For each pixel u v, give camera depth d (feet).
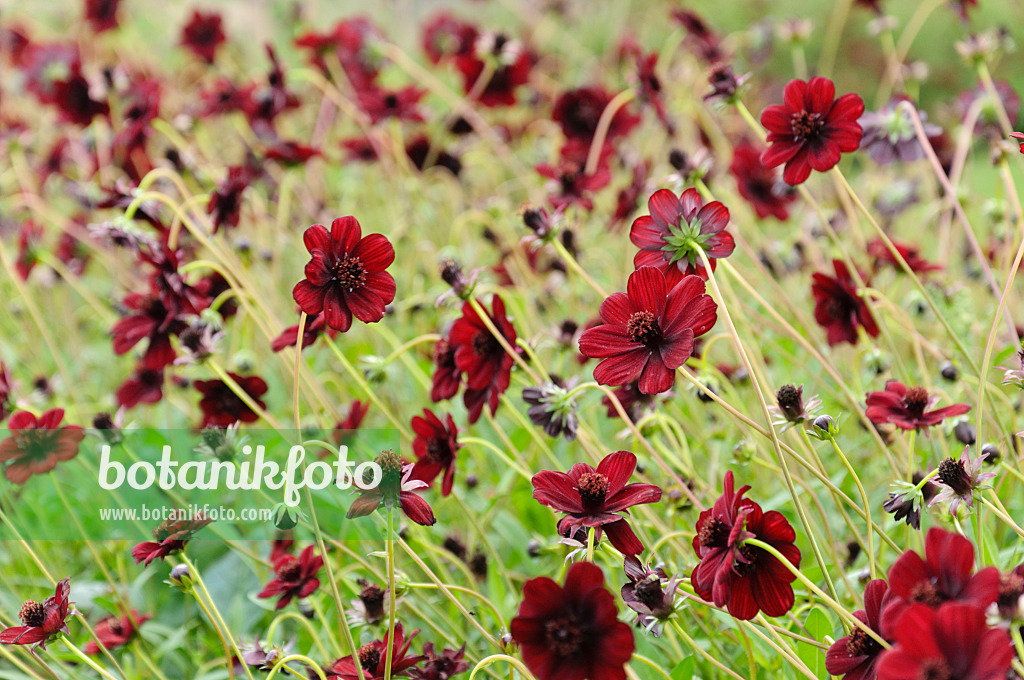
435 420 3.59
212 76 7.92
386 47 6.31
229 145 7.24
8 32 7.93
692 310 3.22
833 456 4.06
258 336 5.12
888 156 3.85
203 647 3.96
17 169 5.94
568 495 3.26
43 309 6.46
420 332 5.03
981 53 4.15
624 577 3.71
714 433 3.93
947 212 4.27
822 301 3.84
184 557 3.46
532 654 3.11
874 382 4.02
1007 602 3.05
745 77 3.76
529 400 3.53
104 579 4.18
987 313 4.45
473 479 4.05
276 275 5.05
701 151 3.91
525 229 3.78
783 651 3.25
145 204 4.03
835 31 6.00
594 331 3.27
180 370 4.09
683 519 3.76
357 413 3.85
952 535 3.05
